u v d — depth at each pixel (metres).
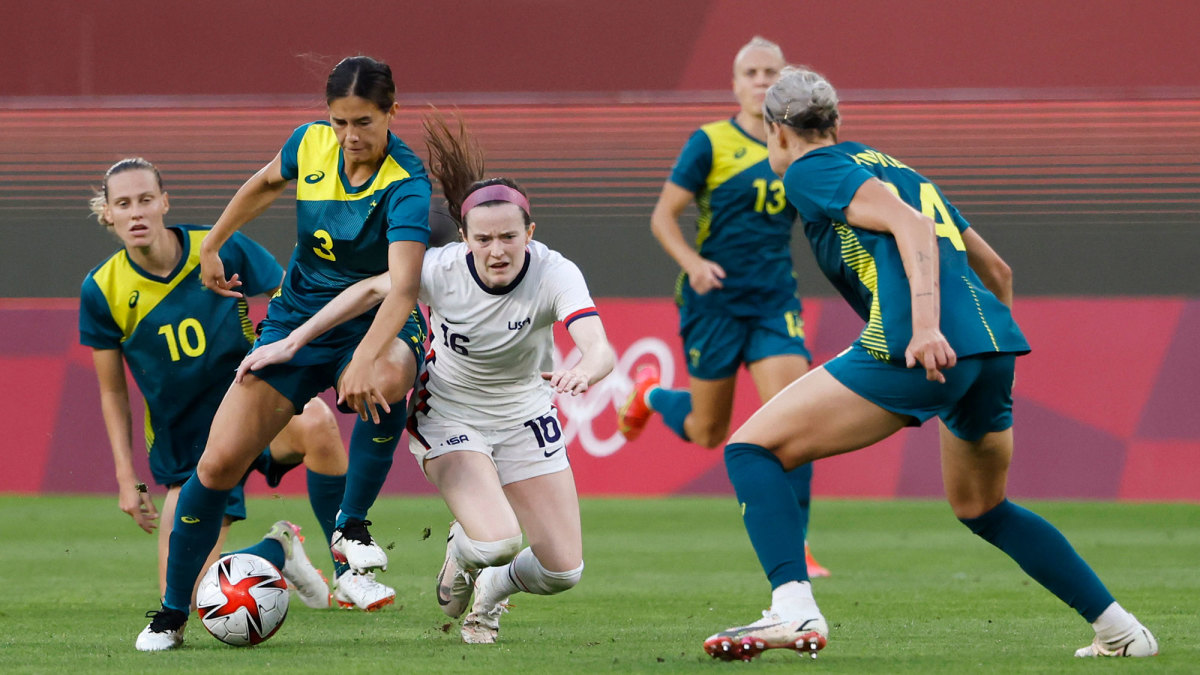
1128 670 13.89
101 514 39.75
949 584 25.77
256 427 16.38
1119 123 53.97
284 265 49.59
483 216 15.62
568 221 52.09
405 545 33.25
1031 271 52.28
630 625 19.47
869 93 56.06
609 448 44.03
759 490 14.45
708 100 54.78
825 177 14.58
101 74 61.03
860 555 31.59
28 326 44.31
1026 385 43.16
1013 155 54.03
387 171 16.53
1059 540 15.34
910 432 43.78
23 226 51.25
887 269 14.24
